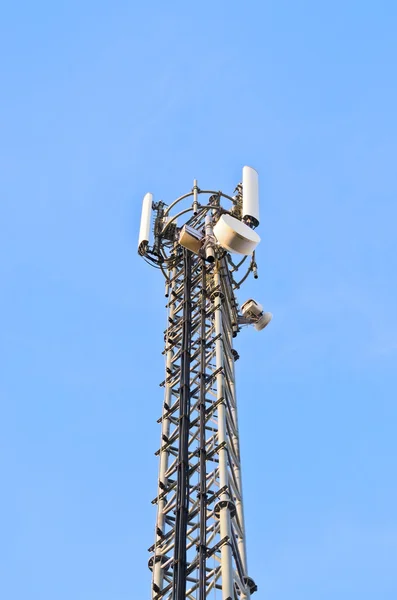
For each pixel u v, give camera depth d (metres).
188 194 43.16
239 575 29.25
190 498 31.55
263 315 40.78
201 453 31.39
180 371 35.78
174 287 40.62
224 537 28.52
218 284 37.97
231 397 35.69
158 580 30.11
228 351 37.00
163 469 33.38
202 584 27.58
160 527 31.59
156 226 42.38
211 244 39.03
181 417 33.19
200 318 37.41
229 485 30.86
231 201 43.16
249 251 37.00
